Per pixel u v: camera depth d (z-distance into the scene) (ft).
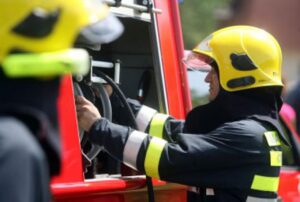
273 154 19.04
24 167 10.30
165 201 20.38
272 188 19.24
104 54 21.07
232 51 19.39
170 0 21.74
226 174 18.51
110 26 12.38
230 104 19.39
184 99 21.86
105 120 18.17
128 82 21.59
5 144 10.31
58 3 11.28
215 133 18.58
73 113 17.12
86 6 11.87
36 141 10.77
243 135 18.57
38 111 11.03
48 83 11.30
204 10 82.38
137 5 20.21
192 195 20.04
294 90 46.42
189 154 18.03
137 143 18.03
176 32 21.76
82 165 17.49
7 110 10.79
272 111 19.67
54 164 11.30
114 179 18.30
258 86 19.27
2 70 10.96
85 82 18.95
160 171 18.03
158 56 21.04
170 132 20.53
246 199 18.83
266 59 19.44
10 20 11.05
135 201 19.30
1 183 10.11
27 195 10.29
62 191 16.56
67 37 11.37
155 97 21.45
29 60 10.89
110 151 18.13
